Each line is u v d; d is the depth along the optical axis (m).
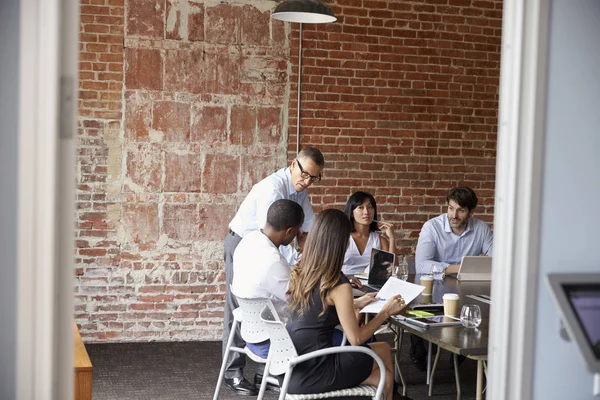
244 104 6.18
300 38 6.25
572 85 1.99
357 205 5.19
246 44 6.15
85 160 5.90
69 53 1.74
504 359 1.99
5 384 1.73
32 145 1.70
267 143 6.25
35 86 1.70
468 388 5.02
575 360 2.01
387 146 6.52
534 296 1.99
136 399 4.70
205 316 6.22
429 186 6.66
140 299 6.08
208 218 6.17
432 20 6.52
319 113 6.35
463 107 6.67
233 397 4.78
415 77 6.54
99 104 5.90
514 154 1.97
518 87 1.96
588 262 2.03
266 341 3.80
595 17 2.00
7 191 1.71
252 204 4.91
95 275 5.98
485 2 6.63
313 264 3.43
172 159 6.06
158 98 6.00
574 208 2.01
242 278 3.91
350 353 3.41
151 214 6.05
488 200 6.81
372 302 3.79
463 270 4.95
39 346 1.73
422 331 3.42
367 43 6.41
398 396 4.69
